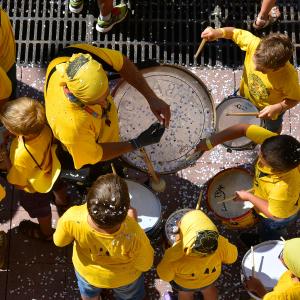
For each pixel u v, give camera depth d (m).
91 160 2.96
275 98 3.47
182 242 2.94
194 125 3.28
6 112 2.81
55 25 4.55
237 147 3.52
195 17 4.57
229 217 3.47
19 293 3.70
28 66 4.36
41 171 3.07
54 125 2.80
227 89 4.30
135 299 3.46
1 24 3.26
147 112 3.29
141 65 3.30
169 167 3.24
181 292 3.35
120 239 2.76
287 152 2.92
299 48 4.51
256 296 3.38
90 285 3.13
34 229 3.79
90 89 2.60
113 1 4.46
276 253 3.48
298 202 3.15
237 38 3.57
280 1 4.62
